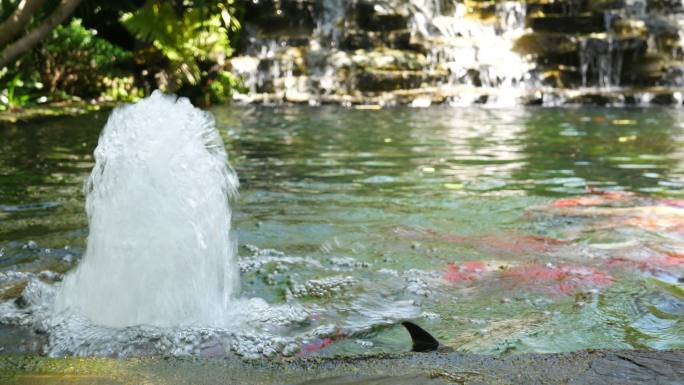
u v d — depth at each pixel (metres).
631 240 5.14
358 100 17.94
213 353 3.06
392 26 21.75
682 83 20.48
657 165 8.59
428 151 9.80
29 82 14.73
